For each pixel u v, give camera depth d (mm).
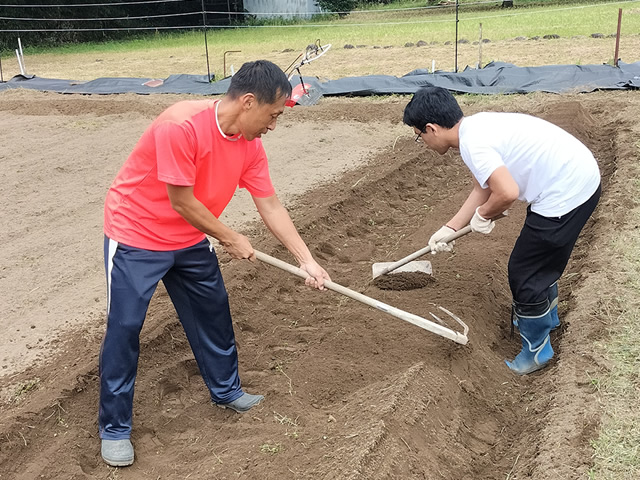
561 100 10648
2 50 26562
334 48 20234
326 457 3328
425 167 8516
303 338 4707
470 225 3883
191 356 4445
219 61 19531
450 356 4238
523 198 3891
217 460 3443
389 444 3354
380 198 7457
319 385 4102
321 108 11383
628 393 3586
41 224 6770
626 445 3217
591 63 14148
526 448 3502
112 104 12234
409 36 22141
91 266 5785
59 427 3709
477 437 3766
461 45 18656
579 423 3404
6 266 5801
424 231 6453
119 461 3424
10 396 3936
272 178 8094
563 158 3715
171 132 3002
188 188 3102
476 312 4742
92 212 7074
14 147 9805
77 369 4133
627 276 4797
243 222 6707
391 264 4883
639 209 5910
